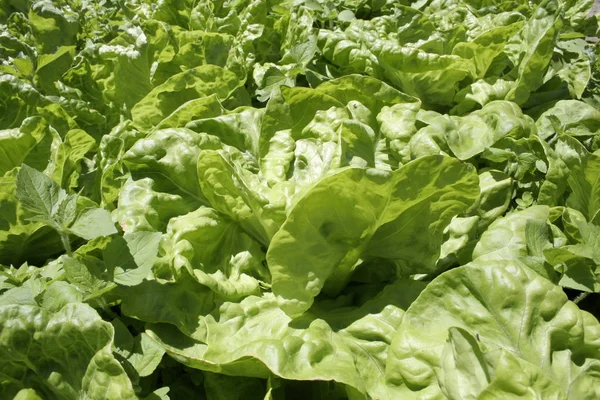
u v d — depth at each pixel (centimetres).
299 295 49
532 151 60
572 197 58
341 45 69
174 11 79
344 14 77
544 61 66
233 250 55
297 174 56
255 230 56
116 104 71
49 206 47
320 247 49
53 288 46
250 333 50
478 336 44
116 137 60
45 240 57
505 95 67
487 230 55
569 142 57
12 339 45
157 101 66
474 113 64
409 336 46
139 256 47
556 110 66
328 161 56
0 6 89
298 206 46
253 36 73
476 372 42
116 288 50
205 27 77
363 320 50
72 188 62
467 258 55
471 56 69
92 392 44
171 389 51
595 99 71
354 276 55
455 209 50
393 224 50
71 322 44
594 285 49
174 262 51
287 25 77
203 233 54
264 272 55
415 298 51
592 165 57
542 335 46
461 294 48
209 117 62
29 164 60
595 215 55
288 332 49
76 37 81
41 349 45
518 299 46
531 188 60
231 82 67
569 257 50
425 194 48
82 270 47
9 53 78
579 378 44
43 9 78
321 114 60
